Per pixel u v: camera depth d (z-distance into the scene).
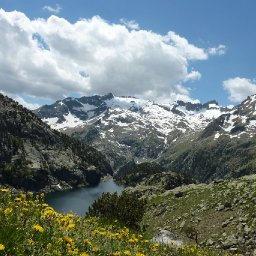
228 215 47.38
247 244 38.00
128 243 10.74
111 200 38.50
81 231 9.47
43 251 6.45
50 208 8.86
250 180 57.03
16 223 7.06
